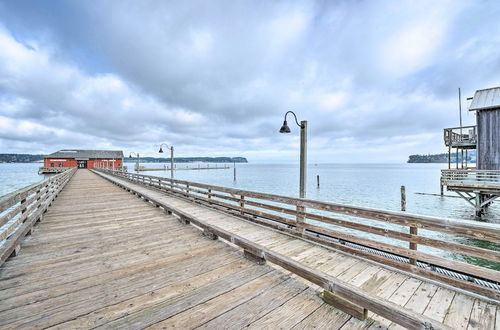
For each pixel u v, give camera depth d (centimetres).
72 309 227
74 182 1781
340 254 362
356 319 211
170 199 938
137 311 224
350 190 2461
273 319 212
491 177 1238
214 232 412
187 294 253
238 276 292
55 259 346
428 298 243
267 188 2716
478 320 209
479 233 233
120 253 369
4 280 282
